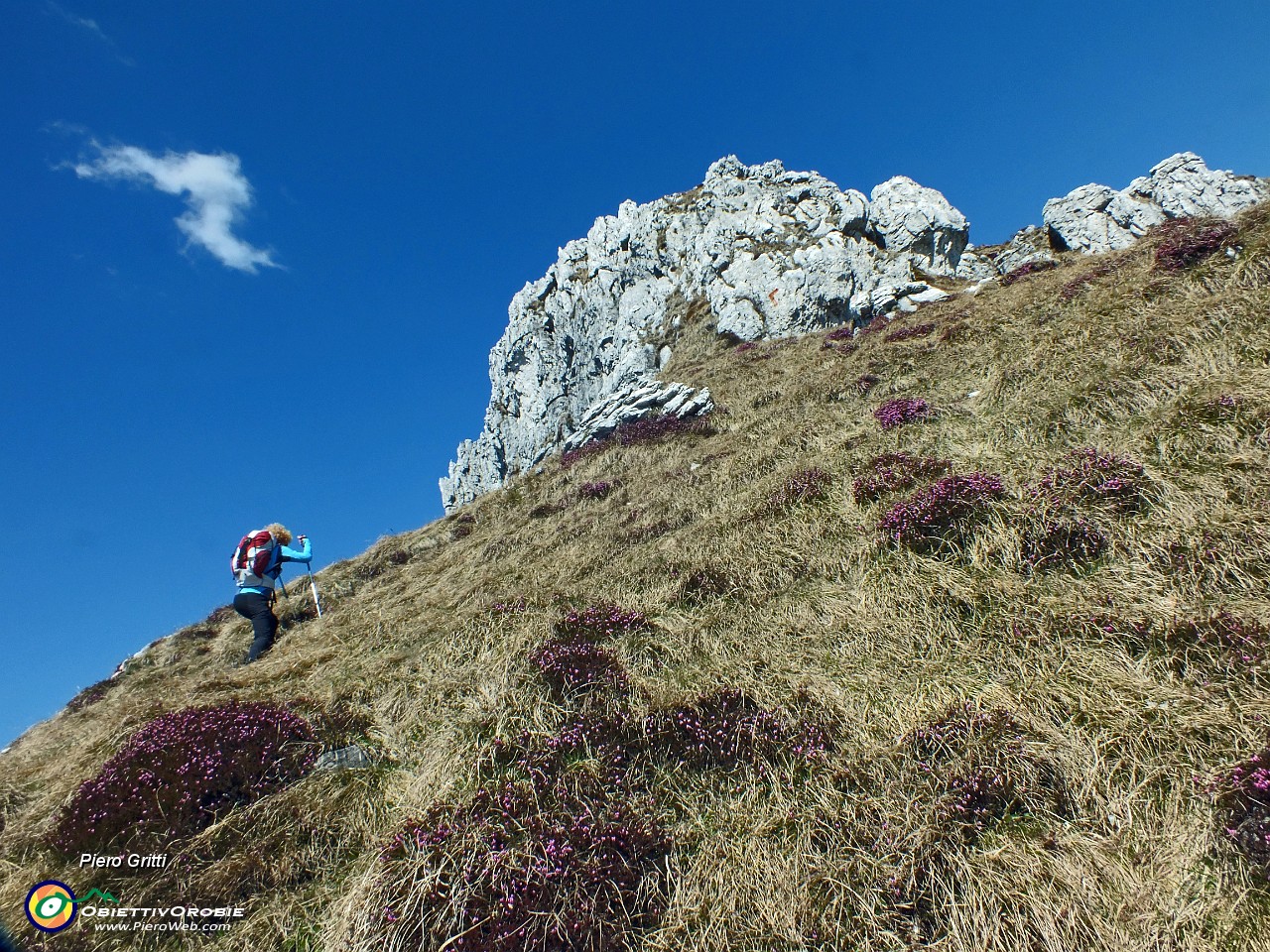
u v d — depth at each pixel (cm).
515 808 532
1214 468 682
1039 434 893
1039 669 591
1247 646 519
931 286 2839
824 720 613
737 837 523
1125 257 1517
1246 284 963
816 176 3484
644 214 3891
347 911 475
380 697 777
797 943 444
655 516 1222
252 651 1192
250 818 581
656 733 616
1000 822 486
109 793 596
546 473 1864
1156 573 616
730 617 814
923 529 784
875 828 503
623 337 3556
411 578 1496
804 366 2003
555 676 702
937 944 429
